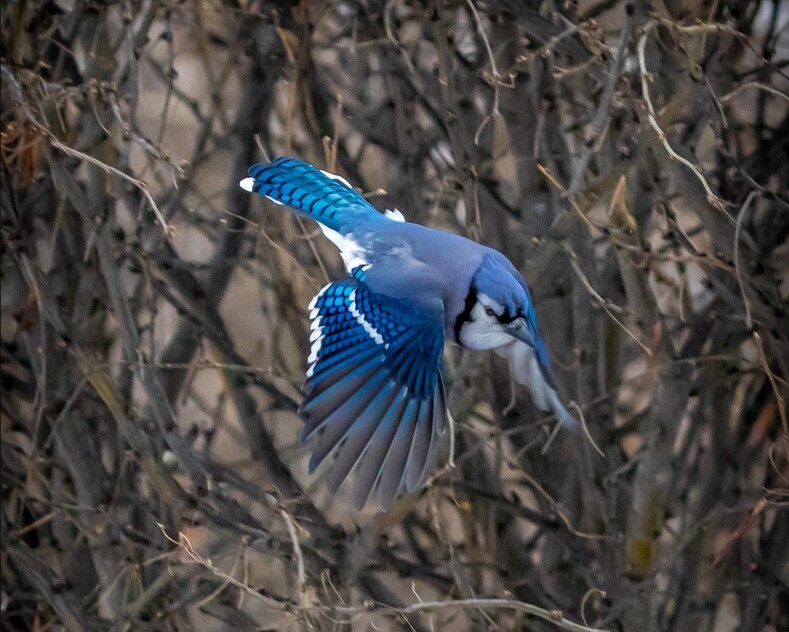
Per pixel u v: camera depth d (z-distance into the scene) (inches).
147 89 549.6
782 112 469.7
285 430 580.4
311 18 449.7
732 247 386.3
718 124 383.9
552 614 346.0
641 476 412.5
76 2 431.2
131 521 451.2
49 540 447.2
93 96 379.2
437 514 401.7
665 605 436.5
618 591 423.2
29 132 397.1
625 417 471.8
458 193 424.2
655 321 397.4
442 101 418.3
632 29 364.8
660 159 370.0
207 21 486.0
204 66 485.1
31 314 436.1
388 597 452.1
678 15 392.8
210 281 466.9
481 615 414.6
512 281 350.6
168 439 407.2
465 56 460.1
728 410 437.1
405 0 433.1
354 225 370.6
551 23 402.3
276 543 414.0
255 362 532.7
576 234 419.5
